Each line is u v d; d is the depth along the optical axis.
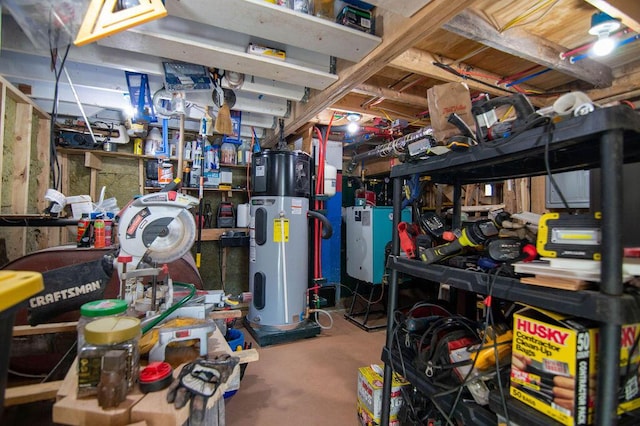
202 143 3.01
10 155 2.33
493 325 1.14
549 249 0.92
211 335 1.31
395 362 1.44
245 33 1.70
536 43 1.85
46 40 1.24
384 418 1.49
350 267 3.86
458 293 1.81
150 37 1.60
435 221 1.54
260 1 1.40
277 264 2.89
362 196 4.11
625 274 0.79
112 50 1.97
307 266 3.10
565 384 0.83
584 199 2.21
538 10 1.62
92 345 0.87
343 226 4.29
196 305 1.37
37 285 0.75
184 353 1.16
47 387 1.01
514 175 1.60
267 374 2.28
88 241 1.91
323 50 1.78
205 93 2.58
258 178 2.99
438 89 1.35
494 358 1.11
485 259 1.15
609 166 0.76
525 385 0.94
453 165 1.22
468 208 3.31
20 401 0.97
